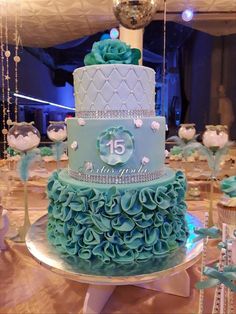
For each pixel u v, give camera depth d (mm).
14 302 888
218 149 1456
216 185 1729
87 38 2164
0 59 1925
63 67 2143
